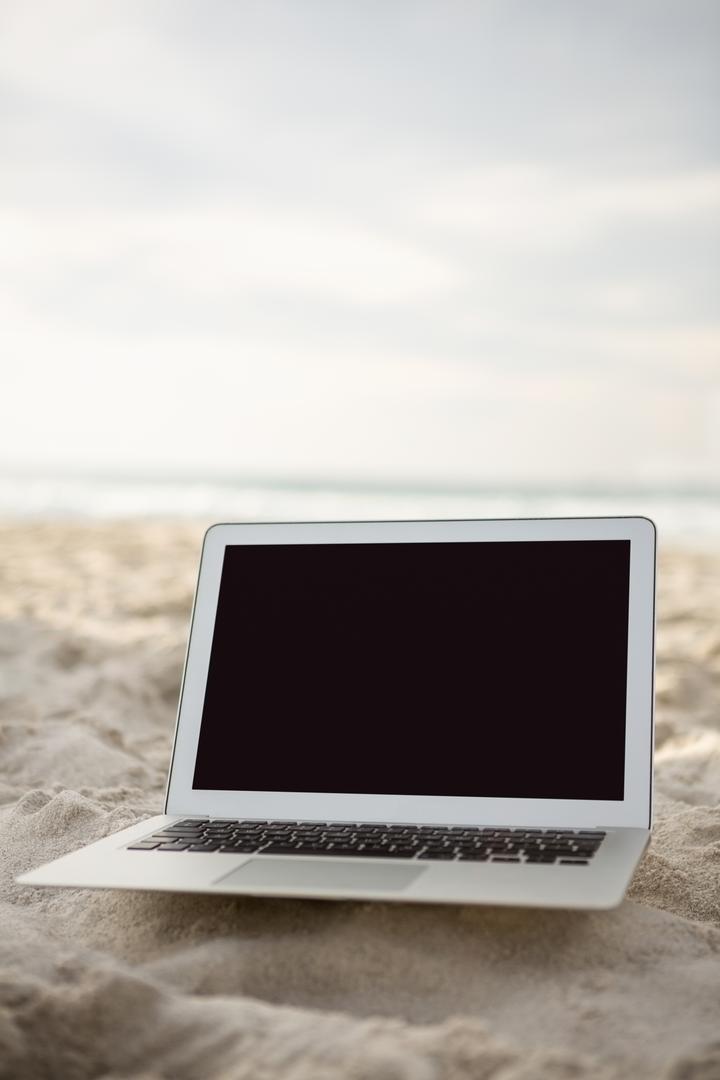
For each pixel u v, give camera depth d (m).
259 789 2.06
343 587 2.18
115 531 12.09
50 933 1.88
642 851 1.77
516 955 1.68
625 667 1.98
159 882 1.67
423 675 2.06
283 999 1.60
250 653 2.17
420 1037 1.36
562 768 1.94
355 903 1.84
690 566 9.47
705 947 1.75
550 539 2.10
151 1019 1.43
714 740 3.73
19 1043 1.35
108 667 4.69
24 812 2.58
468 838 1.86
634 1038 1.43
